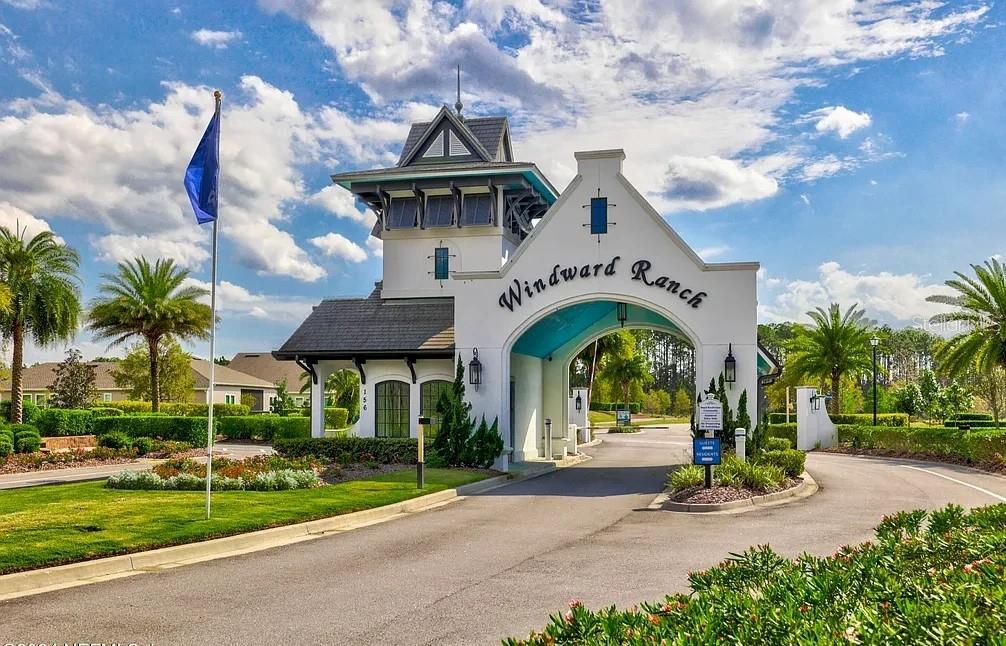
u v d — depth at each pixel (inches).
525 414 1262.3
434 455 1052.5
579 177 1036.5
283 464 906.1
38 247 1718.8
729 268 980.6
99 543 497.4
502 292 1061.8
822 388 2237.9
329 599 392.5
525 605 375.9
